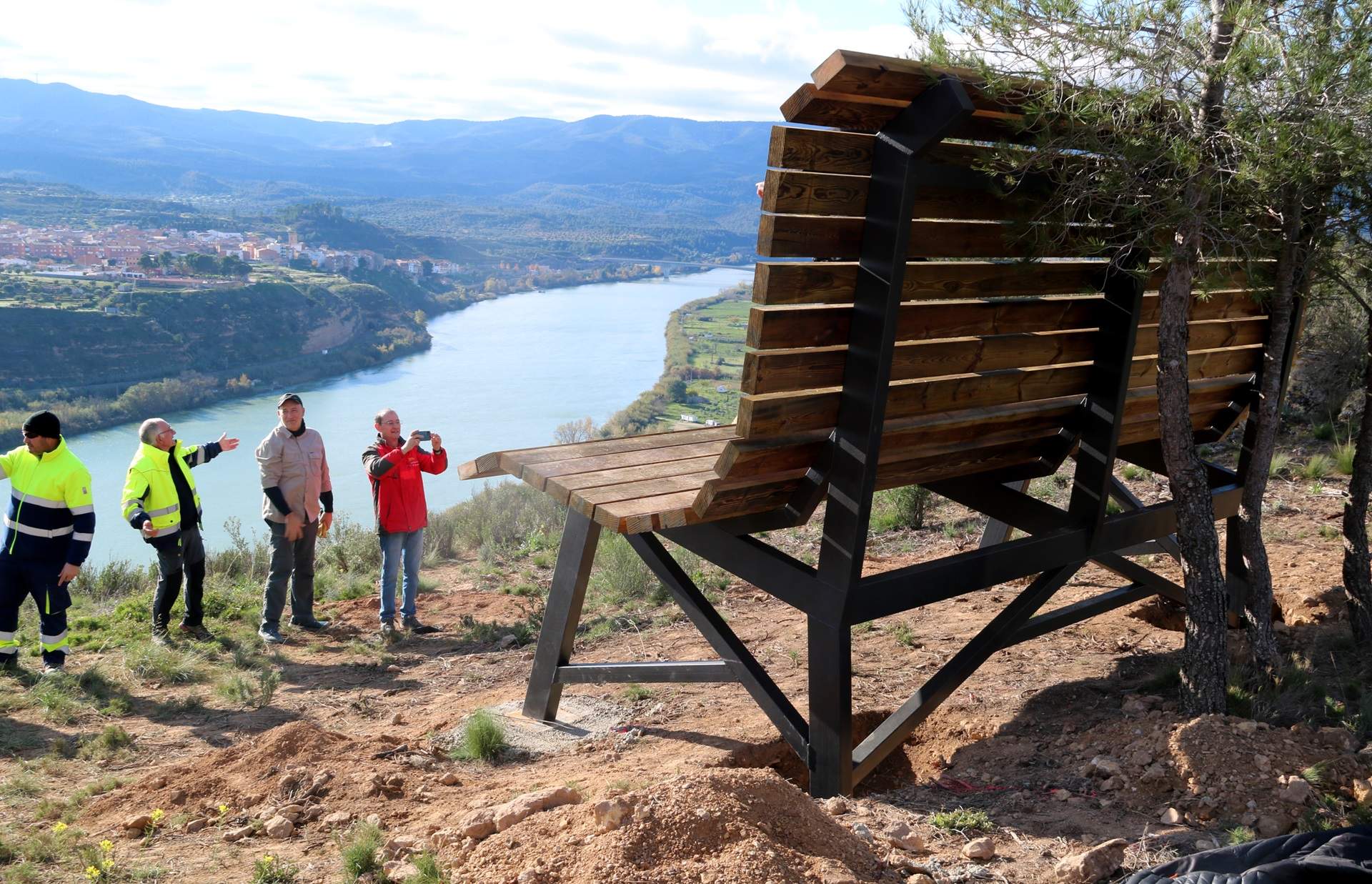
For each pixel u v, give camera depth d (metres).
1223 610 3.85
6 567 6.16
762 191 2.83
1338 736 3.52
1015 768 3.78
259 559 10.53
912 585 3.57
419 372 144.75
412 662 6.62
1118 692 4.63
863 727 4.48
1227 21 3.20
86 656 6.69
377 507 7.23
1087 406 4.20
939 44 2.88
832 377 3.20
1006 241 3.50
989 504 4.73
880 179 2.96
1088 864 2.73
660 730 4.67
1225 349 4.89
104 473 79.06
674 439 5.27
